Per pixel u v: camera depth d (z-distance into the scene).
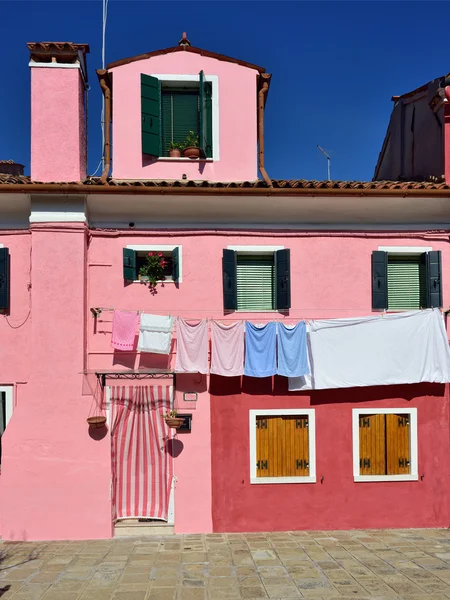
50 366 9.20
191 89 11.06
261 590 6.91
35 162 9.56
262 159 10.79
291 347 9.43
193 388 9.61
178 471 9.45
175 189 9.13
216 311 9.78
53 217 9.38
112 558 8.09
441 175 10.83
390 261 10.36
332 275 10.04
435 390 9.93
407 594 6.78
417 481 9.77
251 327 9.45
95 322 9.60
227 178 10.70
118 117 10.65
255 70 11.03
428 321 9.75
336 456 9.72
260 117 10.94
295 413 9.72
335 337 9.66
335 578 7.29
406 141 12.99
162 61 10.84
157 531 9.31
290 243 10.03
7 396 9.41
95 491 9.09
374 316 9.72
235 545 8.70
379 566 7.72
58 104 9.69
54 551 8.41
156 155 10.57
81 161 9.82
